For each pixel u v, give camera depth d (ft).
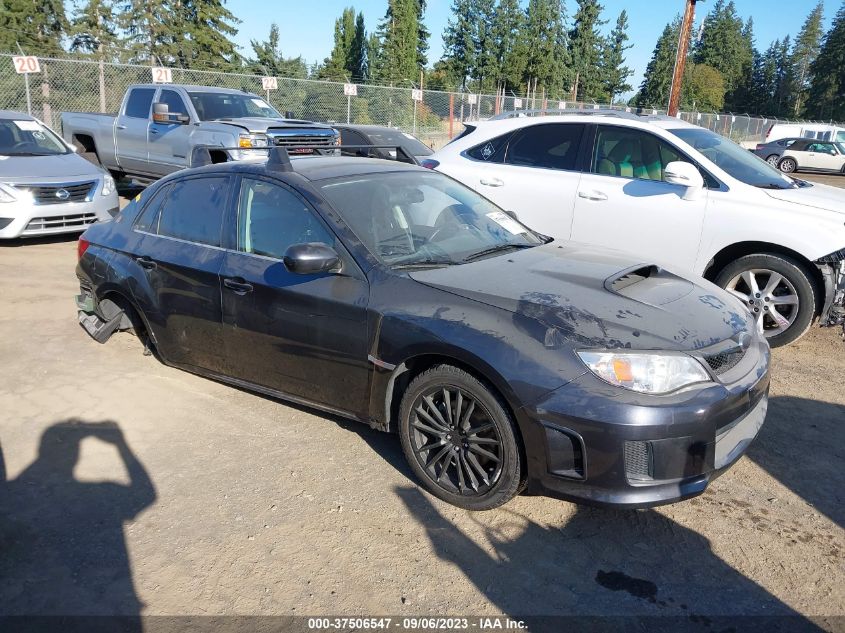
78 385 15.60
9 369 16.47
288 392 13.06
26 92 52.54
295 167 13.65
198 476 11.91
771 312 17.99
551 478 9.75
